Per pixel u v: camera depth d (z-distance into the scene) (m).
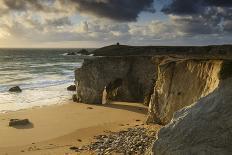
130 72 49.88
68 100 50.16
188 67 28.75
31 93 56.34
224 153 11.84
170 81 30.09
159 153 12.84
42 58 183.62
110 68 49.69
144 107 43.16
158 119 30.72
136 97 48.91
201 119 13.10
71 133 30.05
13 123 33.44
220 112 13.12
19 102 47.81
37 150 25.00
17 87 58.47
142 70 49.19
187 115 13.53
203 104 13.84
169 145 12.74
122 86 49.84
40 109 42.28
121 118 36.16
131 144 23.09
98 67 48.91
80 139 27.88
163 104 30.33
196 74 27.31
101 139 26.89
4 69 103.25
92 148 24.11
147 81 48.34
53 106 44.59
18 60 161.12
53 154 23.47
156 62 42.41
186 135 12.80
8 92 56.62
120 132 28.66
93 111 40.78
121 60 50.12
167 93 30.05
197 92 26.47
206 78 25.59
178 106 28.42
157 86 31.67
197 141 12.49
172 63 30.67
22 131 31.09
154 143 13.17
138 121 33.88
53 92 57.97
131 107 43.34
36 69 105.38
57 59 173.25
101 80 48.50
